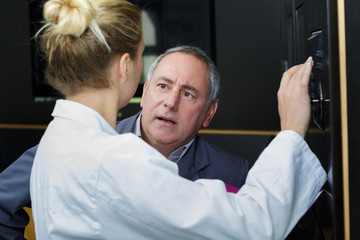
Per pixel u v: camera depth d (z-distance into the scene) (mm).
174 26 3297
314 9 1051
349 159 865
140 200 784
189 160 1404
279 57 3148
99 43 849
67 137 855
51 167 835
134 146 816
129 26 884
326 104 921
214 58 3262
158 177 792
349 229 876
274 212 846
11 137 3398
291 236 1317
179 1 3271
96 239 812
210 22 3248
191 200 802
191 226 789
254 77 3193
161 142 1320
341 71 854
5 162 3402
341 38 846
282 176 865
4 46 3574
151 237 812
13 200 1024
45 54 906
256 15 3154
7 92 3607
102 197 793
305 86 940
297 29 1465
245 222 818
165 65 1299
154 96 1295
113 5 872
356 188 868
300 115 940
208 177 1421
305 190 913
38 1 3488
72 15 833
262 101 3199
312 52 1098
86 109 883
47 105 3557
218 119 3256
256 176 874
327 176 954
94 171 800
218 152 1475
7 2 3539
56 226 815
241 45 3195
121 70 879
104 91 896
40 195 848
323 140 992
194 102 1309
